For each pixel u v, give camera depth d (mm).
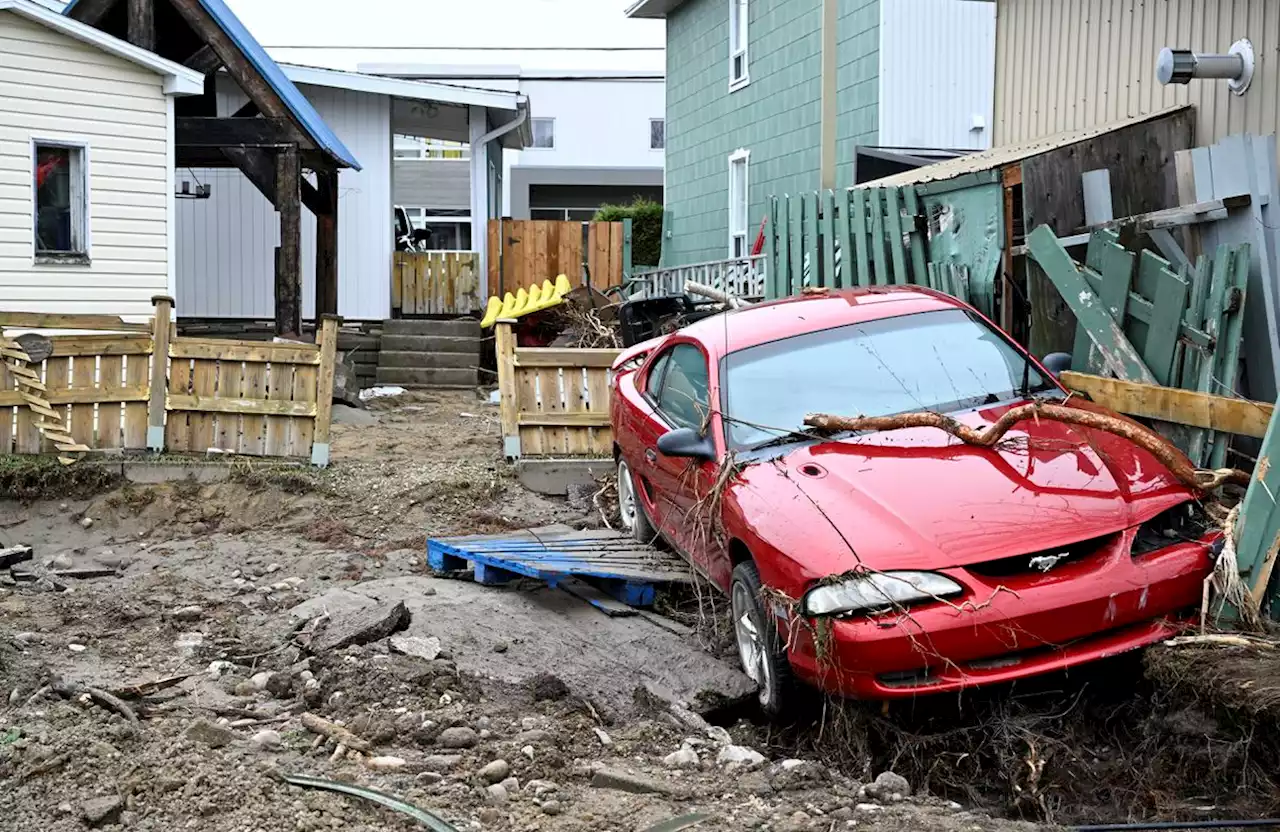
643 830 4129
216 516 9469
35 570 8156
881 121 16750
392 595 7309
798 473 5613
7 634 6566
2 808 4242
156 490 9648
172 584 7824
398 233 25312
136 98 15297
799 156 19062
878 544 4914
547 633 6625
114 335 10125
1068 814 4555
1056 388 6371
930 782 4891
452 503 9539
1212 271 7242
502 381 10211
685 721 5359
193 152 17531
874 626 4695
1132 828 4125
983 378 6387
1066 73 11125
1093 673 5129
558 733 5168
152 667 6113
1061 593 4742
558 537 8258
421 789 4512
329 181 18578
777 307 7301
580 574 6879
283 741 5039
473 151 22109
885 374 6422
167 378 10203
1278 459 4914
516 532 8555
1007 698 5020
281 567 8242
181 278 21141
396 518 9297
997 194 9039
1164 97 9812
